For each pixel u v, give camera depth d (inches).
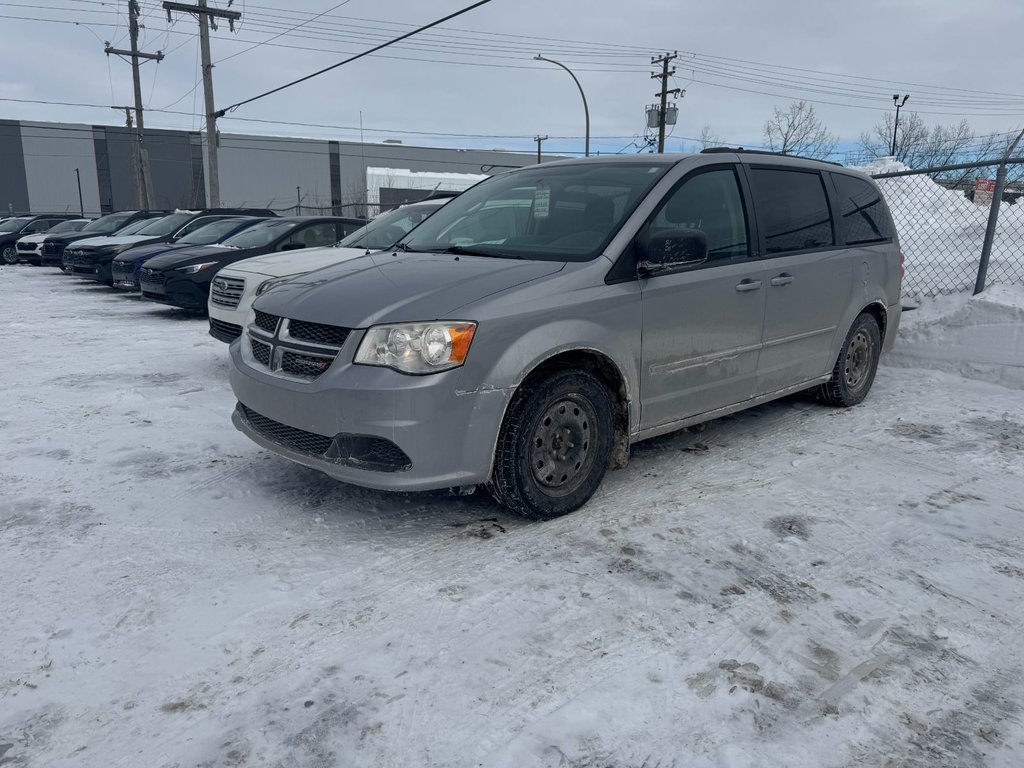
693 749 89.5
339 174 2829.7
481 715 95.0
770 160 197.8
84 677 102.2
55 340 357.7
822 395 229.1
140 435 204.1
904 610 120.3
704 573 130.7
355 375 132.4
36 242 872.3
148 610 117.9
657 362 161.2
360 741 90.6
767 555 137.6
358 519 151.2
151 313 462.0
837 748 90.2
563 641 110.5
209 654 107.1
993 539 145.6
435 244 181.0
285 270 277.9
